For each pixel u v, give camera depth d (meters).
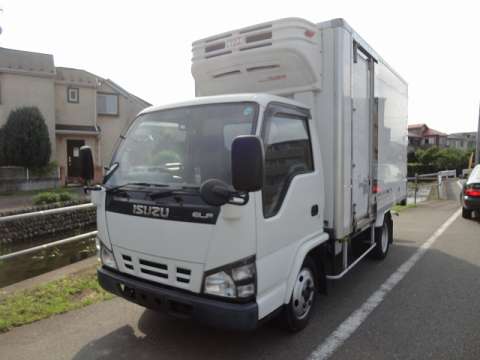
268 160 3.15
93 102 23.17
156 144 3.52
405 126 7.58
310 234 3.76
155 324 3.93
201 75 4.51
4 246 10.97
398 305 4.49
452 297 4.75
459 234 8.73
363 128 4.85
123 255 3.40
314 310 4.32
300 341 3.60
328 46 4.00
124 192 3.36
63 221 13.00
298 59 3.82
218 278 2.85
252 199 2.87
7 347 3.45
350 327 3.89
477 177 10.89
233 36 4.14
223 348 3.47
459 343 3.57
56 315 4.09
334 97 3.97
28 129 18.83
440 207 13.81
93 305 4.36
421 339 3.65
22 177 18.30
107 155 24.75
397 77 6.68
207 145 3.24
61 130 21.53
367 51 4.83
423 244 7.71
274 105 3.36
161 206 3.05
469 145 71.50
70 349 3.44
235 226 2.78
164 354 3.37
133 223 3.24
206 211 2.83
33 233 11.93
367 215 5.16
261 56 3.96
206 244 2.85
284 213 3.27
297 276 3.50
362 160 4.82
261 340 3.61
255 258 2.91
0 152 18.83
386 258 6.62
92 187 3.63
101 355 3.35
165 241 3.04
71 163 22.44
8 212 11.47
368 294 4.86
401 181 7.43
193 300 2.91
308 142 3.86
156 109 3.77
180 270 3.01
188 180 3.16
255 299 2.94
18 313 4.05
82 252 8.71
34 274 7.26
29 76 20.47
